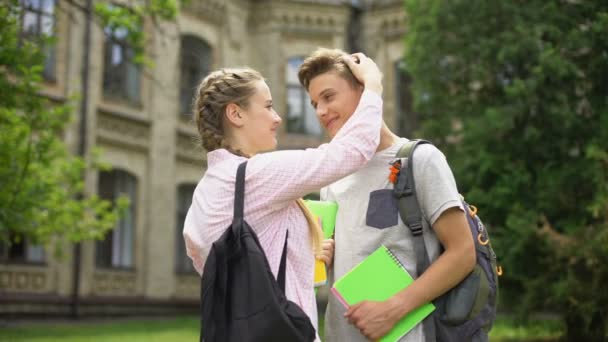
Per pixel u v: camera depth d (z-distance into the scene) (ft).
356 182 8.48
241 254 6.77
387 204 8.14
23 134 25.22
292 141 72.23
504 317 52.95
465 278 7.77
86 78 56.95
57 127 27.25
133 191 61.41
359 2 75.31
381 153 8.43
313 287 7.27
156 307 60.95
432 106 42.47
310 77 8.63
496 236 36.11
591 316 30.50
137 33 29.04
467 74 40.73
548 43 36.14
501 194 35.86
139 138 61.87
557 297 31.12
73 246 54.24
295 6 73.67
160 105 63.82
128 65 61.62
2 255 49.29
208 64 69.36
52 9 53.98
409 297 7.48
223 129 7.75
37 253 51.75
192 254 7.46
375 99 7.68
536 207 35.17
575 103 36.70
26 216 27.35
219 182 7.28
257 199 7.04
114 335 40.32
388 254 7.86
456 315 7.56
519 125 37.14
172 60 65.05
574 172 34.81
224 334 6.61
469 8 39.45
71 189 35.22
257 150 7.75
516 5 38.45
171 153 64.39
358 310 7.57
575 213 34.45
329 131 8.61
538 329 37.65
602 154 31.68
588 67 36.22
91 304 55.06
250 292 6.57
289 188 7.02
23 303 49.90
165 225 63.16
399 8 72.43
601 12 36.55
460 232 7.70
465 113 40.91
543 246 32.71
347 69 8.43
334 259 8.47
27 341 35.40
